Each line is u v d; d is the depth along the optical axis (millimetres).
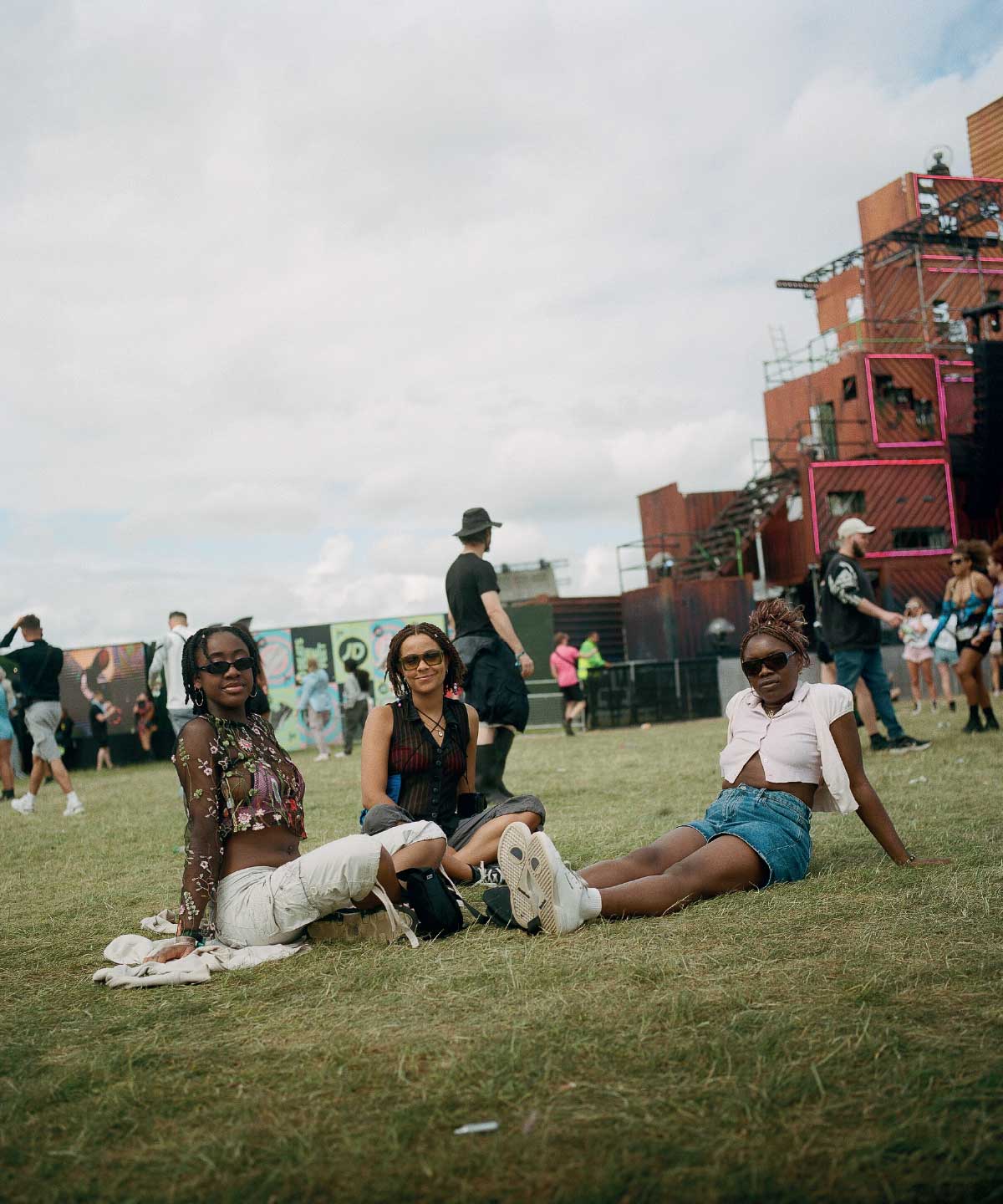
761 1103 1896
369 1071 2191
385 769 4148
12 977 3326
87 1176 1804
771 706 4090
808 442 32719
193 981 3057
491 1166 1723
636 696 20516
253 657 3580
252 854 3512
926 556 30984
